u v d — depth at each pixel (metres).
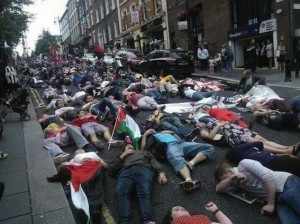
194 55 23.38
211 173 5.03
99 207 4.11
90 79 15.98
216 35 22.42
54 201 4.32
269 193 3.71
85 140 6.53
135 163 4.62
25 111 9.87
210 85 12.27
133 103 10.08
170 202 4.32
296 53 14.59
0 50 17.11
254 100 8.73
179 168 4.98
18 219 3.96
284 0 16.73
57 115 8.64
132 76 16.30
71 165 4.84
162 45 27.67
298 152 5.09
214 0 22.09
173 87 12.09
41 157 6.09
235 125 6.05
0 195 3.61
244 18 20.17
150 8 30.58
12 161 6.00
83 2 54.91
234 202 4.17
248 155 4.69
